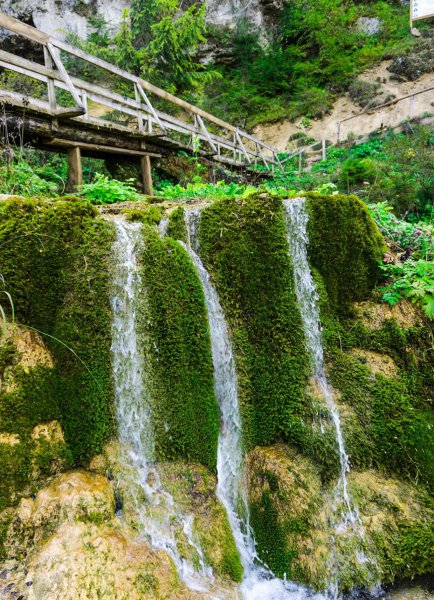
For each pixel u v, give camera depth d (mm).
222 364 3141
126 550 2213
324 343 3270
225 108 15234
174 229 3197
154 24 9773
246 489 2988
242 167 9703
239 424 3119
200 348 2893
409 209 7484
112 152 5793
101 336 2639
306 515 2738
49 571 2012
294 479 2838
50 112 4383
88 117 5199
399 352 3277
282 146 13977
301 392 3127
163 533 2434
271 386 3160
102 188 4242
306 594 2602
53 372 2557
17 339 2463
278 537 2775
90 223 2715
